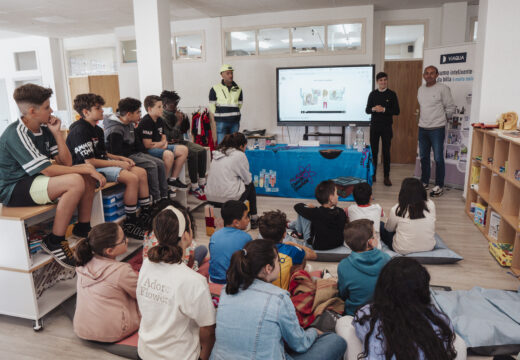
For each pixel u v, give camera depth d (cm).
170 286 175
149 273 182
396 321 135
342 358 187
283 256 225
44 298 264
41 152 262
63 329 246
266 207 493
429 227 313
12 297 244
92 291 219
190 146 499
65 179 242
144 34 539
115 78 895
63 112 776
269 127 793
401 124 782
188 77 817
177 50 820
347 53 723
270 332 152
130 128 380
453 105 525
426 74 532
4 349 227
